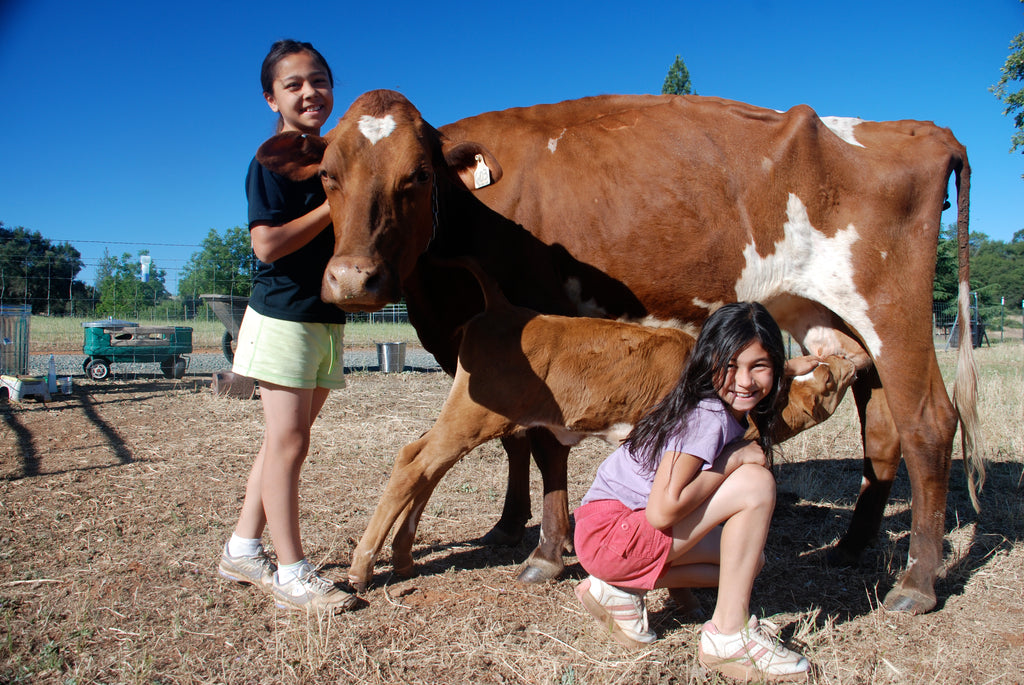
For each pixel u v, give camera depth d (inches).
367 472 210.5
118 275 756.0
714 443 92.4
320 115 126.0
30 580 127.6
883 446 146.3
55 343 637.9
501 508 178.4
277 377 115.1
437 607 120.5
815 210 143.1
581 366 121.4
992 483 203.9
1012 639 112.8
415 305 150.3
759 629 99.5
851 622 119.2
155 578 129.8
